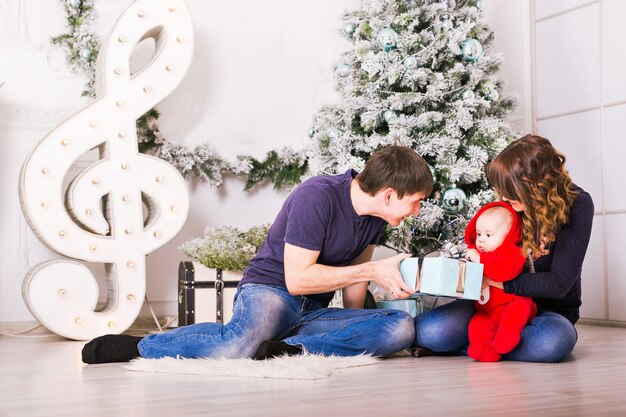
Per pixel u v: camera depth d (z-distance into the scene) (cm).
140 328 368
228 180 421
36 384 191
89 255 330
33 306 316
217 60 422
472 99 338
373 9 351
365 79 351
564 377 194
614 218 389
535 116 438
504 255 221
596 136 400
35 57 380
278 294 225
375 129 350
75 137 332
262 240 344
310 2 445
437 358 237
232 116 424
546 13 430
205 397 166
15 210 372
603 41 395
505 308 228
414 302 284
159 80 356
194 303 324
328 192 221
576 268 221
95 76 378
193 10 418
